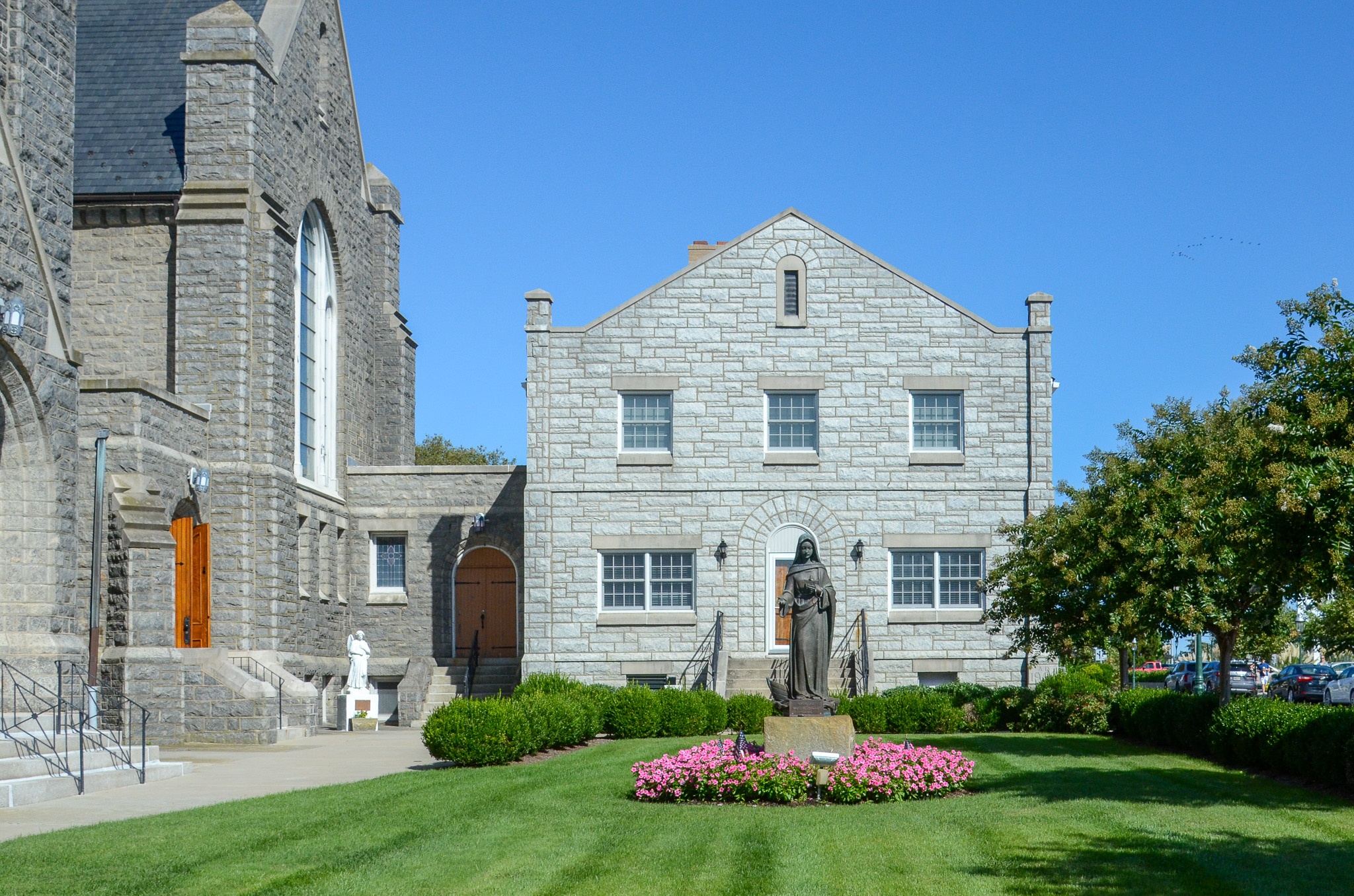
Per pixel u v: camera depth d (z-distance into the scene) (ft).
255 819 52.39
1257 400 80.64
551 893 38.96
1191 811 53.16
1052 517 96.48
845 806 56.80
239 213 110.11
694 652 120.88
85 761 67.05
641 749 84.58
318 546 124.88
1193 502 77.25
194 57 111.65
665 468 122.21
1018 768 70.74
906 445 122.62
